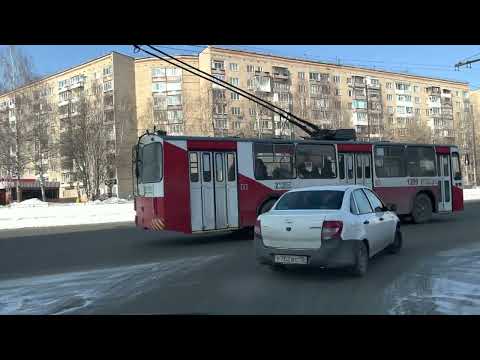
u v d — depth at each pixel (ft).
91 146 171.01
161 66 239.30
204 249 37.73
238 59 237.66
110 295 22.09
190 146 41.37
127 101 193.98
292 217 24.47
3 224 70.79
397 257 31.37
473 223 54.44
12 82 148.56
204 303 20.25
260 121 207.00
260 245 25.41
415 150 56.29
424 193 56.59
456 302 19.72
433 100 302.45
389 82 285.02
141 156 43.68
